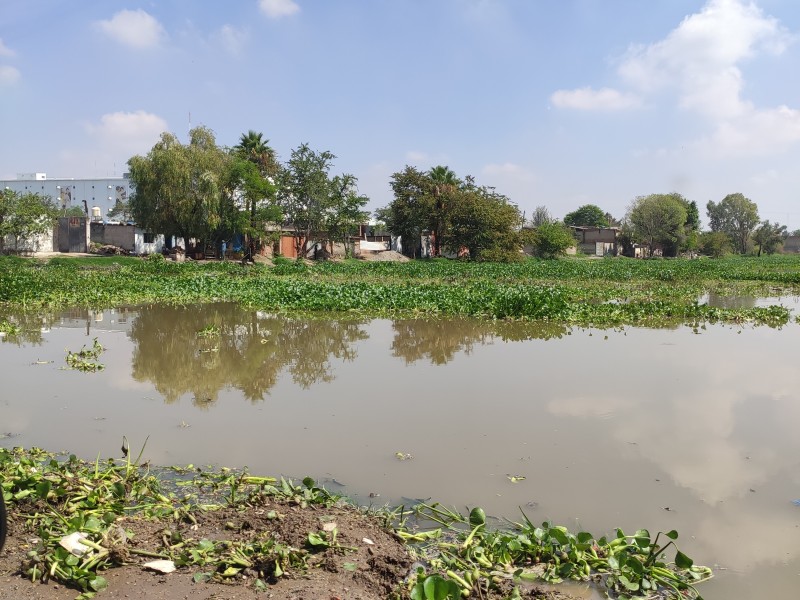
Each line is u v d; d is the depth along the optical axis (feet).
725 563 13.55
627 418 23.80
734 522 15.42
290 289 69.00
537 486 17.51
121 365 33.06
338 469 18.67
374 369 32.63
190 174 137.49
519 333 45.98
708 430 22.39
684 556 12.49
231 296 71.82
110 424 22.80
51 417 23.58
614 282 103.76
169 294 71.20
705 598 12.29
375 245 212.64
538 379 30.19
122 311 58.13
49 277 84.02
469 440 21.26
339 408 25.09
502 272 120.16
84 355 35.29
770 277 114.93
